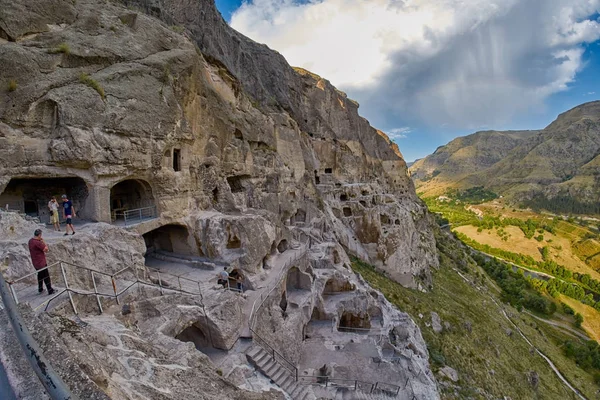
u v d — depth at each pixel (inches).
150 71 797.9
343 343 914.1
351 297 1111.6
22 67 597.6
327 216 1756.9
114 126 693.9
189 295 622.8
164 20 1190.3
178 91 872.3
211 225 872.9
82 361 224.5
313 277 1097.4
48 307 376.8
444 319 1523.1
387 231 1889.8
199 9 1460.4
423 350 1105.4
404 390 793.6
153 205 826.8
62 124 622.2
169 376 349.4
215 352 604.4
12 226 526.0
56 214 596.1
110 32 778.8
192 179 946.1
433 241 2760.8
